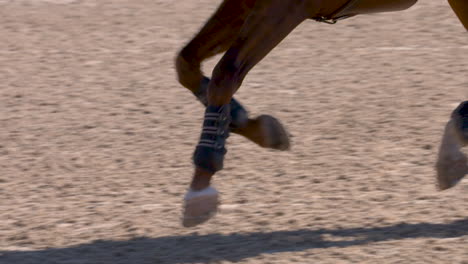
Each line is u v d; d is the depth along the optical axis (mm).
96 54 16844
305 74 15430
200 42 9477
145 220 9891
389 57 16219
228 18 9320
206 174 8680
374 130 12625
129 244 9258
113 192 10734
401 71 15375
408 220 9703
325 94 14297
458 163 9312
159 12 19766
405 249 8891
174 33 18078
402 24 18422
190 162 11688
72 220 9930
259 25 8453
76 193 10734
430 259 8617
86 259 8891
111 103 14117
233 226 9703
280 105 13812
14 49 17203
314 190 10648
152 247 9164
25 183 11078
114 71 15820
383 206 10125
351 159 11602
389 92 14266
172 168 11492
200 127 13008
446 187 9469
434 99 13844
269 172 11266
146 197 10570
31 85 15062
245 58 8555
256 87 14781
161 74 15633
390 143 12117
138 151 12102
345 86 14672
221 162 8703
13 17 19406
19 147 12328
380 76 15141
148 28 18484
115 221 9883
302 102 13930
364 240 9188
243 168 11414
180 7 20203
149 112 13672
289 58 16406
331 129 12711
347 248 8953
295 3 8477
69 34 18141
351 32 18016
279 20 8461
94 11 19922
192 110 13766
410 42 17156
